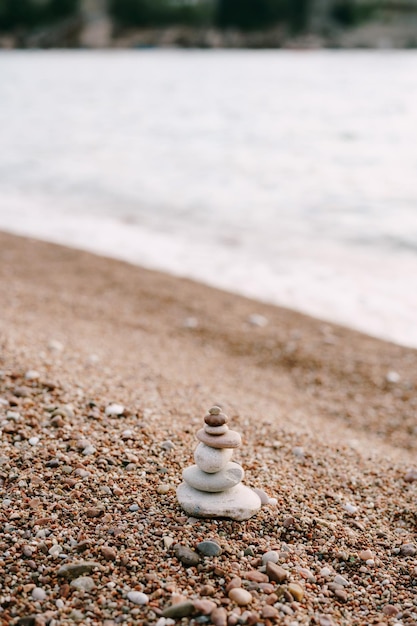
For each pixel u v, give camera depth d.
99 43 51.66
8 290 2.45
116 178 5.60
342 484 1.26
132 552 1.02
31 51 52.25
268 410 1.58
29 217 4.14
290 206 4.34
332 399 1.79
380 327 2.29
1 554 1.00
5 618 0.92
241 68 27.89
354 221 3.88
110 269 2.93
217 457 1.09
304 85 16.75
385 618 0.97
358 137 7.68
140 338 2.05
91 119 10.91
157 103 13.66
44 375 1.46
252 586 0.98
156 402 1.45
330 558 1.06
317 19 47.59
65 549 1.02
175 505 1.11
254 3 48.66
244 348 2.09
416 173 5.39
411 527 1.17
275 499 1.16
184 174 5.74
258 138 7.95
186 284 2.75
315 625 0.95
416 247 3.30
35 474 1.15
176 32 51.28
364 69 24.06
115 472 1.17
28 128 9.76
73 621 0.92
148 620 0.93
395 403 1.77
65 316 2.18
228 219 4.04
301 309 2.47
